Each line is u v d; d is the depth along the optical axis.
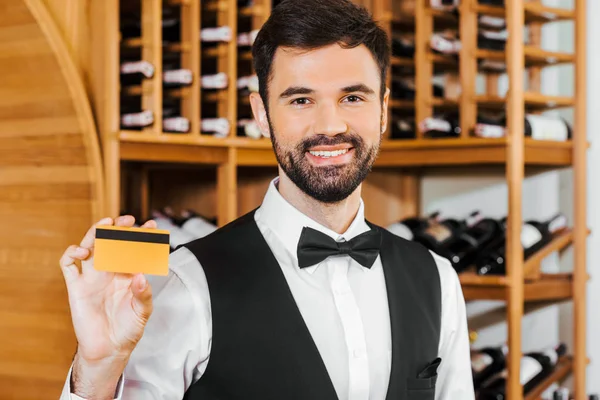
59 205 2.23
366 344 1.37
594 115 3.30
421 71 2.88
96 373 1.10
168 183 3.06
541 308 3.38
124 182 2.87
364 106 1.29
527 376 2.88
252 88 2.64
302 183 1.29
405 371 1.39
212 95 2.61
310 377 1.30
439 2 2.86
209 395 1.30
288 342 1.32
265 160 2.72
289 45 1.26
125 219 1.09
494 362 3.01
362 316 1.39
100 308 1.09
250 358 1.30
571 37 3.35
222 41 2.57
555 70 3.36
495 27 3.16
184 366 1.30
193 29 2.47
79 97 2.14
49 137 2.22
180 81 2.42
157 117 2.35
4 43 2.18
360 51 1.28
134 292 1.04
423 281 1.50
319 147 1.26
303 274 1.37
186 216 2.81
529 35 3.16
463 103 2.77
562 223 3.09
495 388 2.86
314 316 1.35
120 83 2.53
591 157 3.30
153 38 2.35
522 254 2.74
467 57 2.77
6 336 2.30
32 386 2.27
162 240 1.08
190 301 1.30
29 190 2.27
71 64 2.12
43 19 2.10
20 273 2.28
